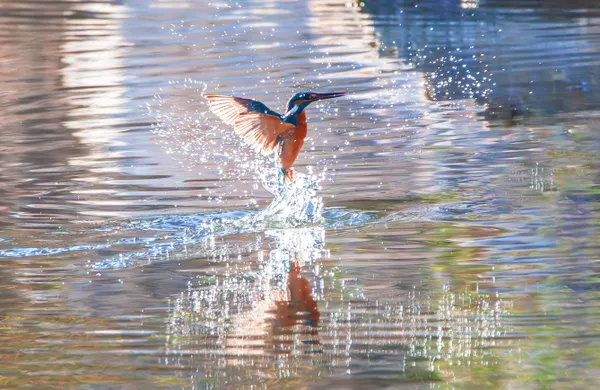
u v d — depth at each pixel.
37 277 10.52
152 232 11.98
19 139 17.02
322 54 24.27
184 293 9.97
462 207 12.62
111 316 9.37
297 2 32.97
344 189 13.58
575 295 9.56
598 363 8.02
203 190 13.79
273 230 12.01
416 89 20.41
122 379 7.98
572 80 20.59
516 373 7.95
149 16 30.86
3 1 33.72
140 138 16.97
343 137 16.73
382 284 10.07
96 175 14.64
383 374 8.00
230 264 10.84
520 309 9.28
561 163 14.57
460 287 9.89
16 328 9.10
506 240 11.27
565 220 11.88
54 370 8.16
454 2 31.53
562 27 26.78
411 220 12.15
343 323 9.09
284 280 10.28
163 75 22.23
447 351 8.38
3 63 23.91
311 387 7.73
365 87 20.67
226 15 30.73
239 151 16.11
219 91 20.50
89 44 26.27
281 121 10.98
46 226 12.21
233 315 9.34
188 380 7.93
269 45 25.61
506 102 19.03
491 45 24.72
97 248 11.42
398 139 16.48
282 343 8.66
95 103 19.73
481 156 15.21
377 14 29.98
